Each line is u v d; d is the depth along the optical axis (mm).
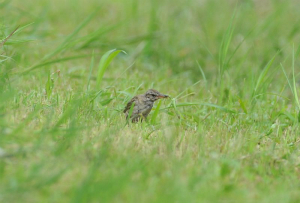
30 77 15609
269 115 14617
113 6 26594
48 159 9656
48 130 10586
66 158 9805
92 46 19734
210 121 13391
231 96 14617
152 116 13125
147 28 23922
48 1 25609
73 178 9125
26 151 9727
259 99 15461
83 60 19859
